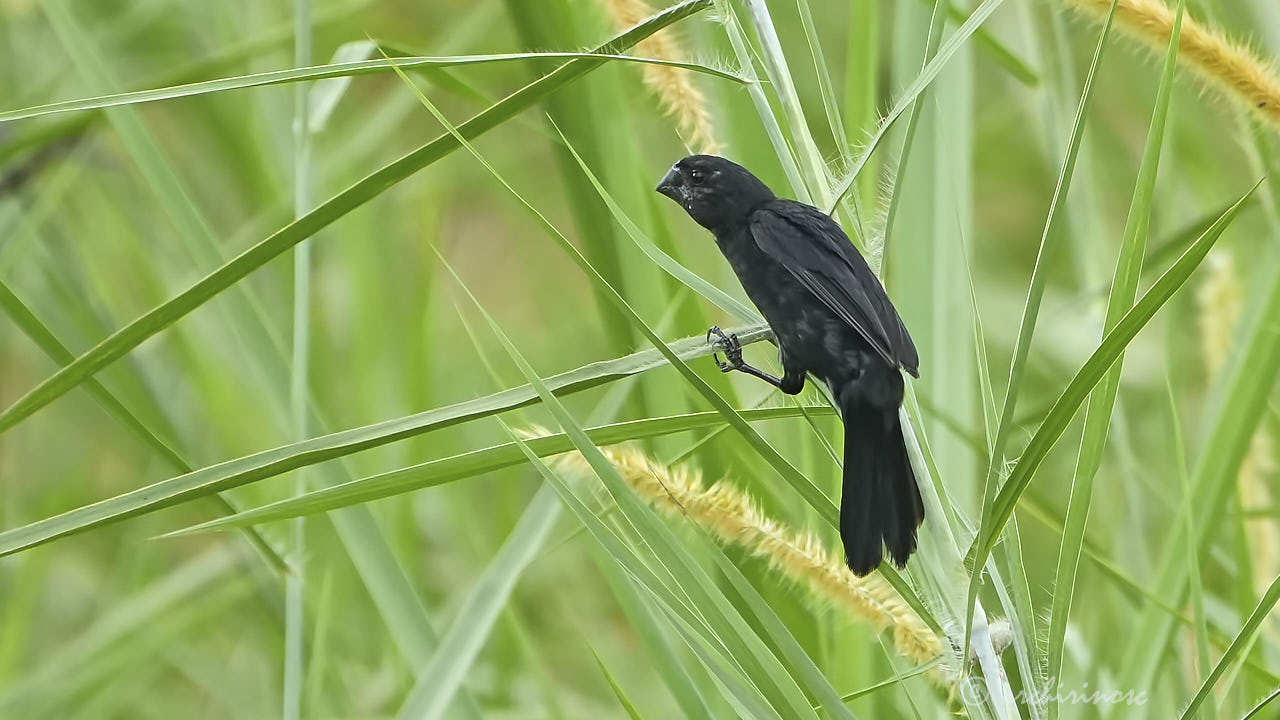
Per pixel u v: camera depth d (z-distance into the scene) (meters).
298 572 4.73
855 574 4.64
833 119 4.65
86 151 5.04
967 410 4.79
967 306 4.79
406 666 4.84
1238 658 4.70
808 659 4.61
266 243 4.62
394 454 4.96
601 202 4.79
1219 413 4.74
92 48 4.77
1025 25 4.83
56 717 4.89
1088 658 4.77
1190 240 4.80
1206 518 4.74
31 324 4.66
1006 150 6.54
